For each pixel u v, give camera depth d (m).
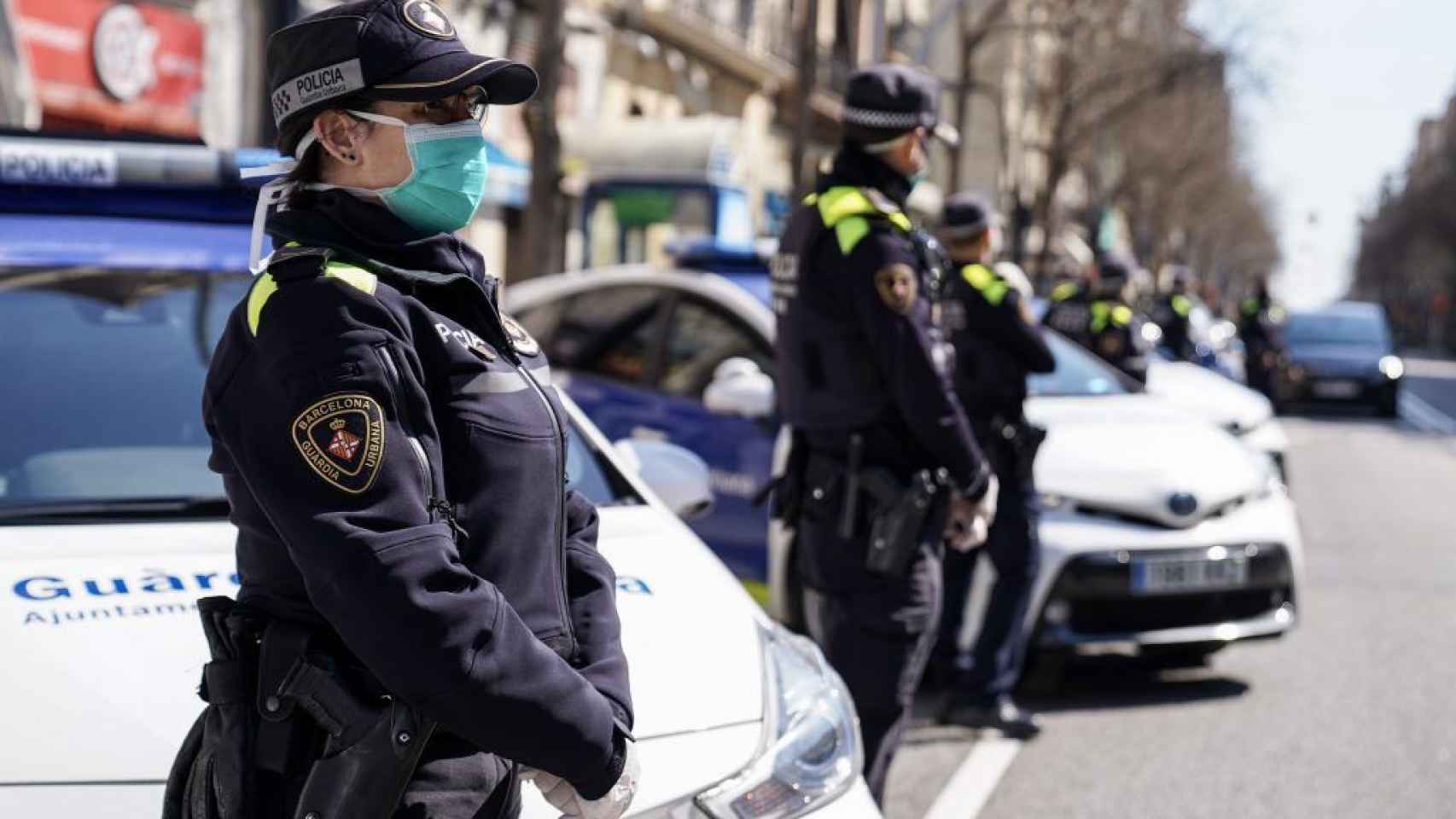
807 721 2.88
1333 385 25.39
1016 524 5.68
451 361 1.98
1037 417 6.87
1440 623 8.34
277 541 1.98
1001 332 5.55
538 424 2.05
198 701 2.54
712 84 25.64
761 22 27.03
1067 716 6.28
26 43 10.95
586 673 2.07
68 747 2.44
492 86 2.10
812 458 4.25
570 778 1.94
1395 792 5.38
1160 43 33.19
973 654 5.93
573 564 2.19
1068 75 32.94
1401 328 93.88
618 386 6.94
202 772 2.05
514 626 1.89
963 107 26.17
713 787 2.68
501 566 1.99
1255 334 22.20
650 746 2.68
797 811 2.76
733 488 6.35
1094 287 10.19
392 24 2.00
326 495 1.86
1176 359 16.16
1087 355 7.98
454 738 1.99
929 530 4.16
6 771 2.39
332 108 2.02
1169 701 6.55
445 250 2.07
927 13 37.03
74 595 2.74
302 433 1.87
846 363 4.15
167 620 2.69
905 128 4.23
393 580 1.82
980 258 5.75
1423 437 22.41
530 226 9.92
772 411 6.04
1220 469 6.52
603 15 20.62
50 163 3.72
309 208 2.05
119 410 3.42
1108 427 6.75
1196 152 48.28
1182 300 16.30
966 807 5.13
